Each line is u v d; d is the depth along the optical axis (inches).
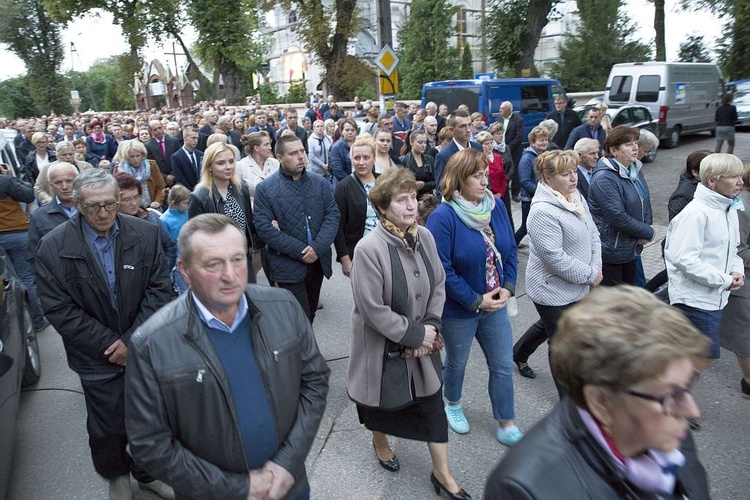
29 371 183.2
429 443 116.2
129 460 119.6
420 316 111.3
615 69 661.9
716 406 150.2
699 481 53.4
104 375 109.9
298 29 1001.5
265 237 165.8
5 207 222.5
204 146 411.8
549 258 133.0
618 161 164.9
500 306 124.0
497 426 144.5
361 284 106.6
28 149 412.5
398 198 105.8
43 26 1921.8
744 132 784.9
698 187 136.9
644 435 45.0
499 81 519.8
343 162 287.3
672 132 642.2
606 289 51.0
